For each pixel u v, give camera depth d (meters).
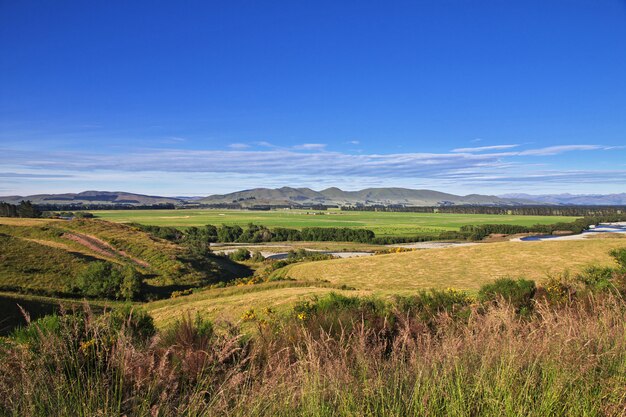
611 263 37.06
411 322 6.15
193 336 4.98
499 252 46.59
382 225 178.50
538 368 3.61
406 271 44.12
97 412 2.95
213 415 3.16
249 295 27.03
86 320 3.93
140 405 3.19
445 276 40.19
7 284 44.12
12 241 59.12
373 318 6.58
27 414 2.89
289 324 6.13
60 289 45.28
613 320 5.02
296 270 52.69
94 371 3.44
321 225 177.25
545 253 43.72
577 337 3.88
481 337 4.23
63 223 77.88
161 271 58.72
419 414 3.16
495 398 3.22
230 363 4.26
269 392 3.30
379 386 3.37
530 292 9.80
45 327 3.86
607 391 3.31
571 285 9.79
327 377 3.55
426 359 3.83
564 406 3.15
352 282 41.72
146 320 6.14
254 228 140.88
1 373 3.18
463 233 129.25
